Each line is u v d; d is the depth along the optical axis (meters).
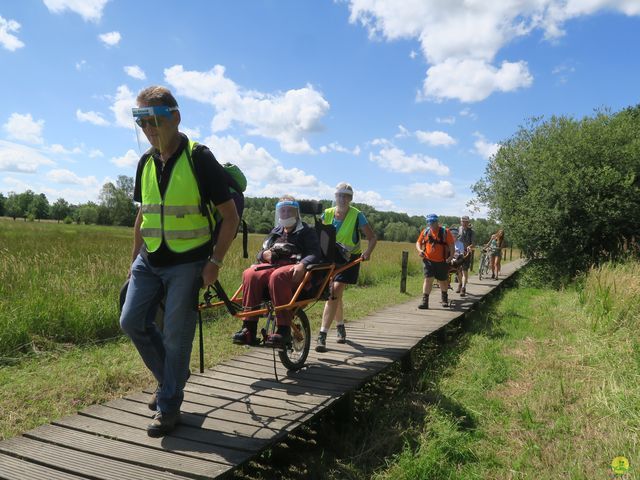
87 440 3.26
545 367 6.02
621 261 13.59
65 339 6.39
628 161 14.83
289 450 4.25
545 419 4.55
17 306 6.52
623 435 4.02
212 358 6.04
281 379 4.84
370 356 5.86
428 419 4.64
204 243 3.24
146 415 3.71
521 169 18.39
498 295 14.11
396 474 3.68
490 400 5.07
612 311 7.23
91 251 15.97
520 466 3.77
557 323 8.48
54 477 2.79
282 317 4.44
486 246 17.83
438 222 9.82
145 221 3.22
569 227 15.37
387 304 10.72
